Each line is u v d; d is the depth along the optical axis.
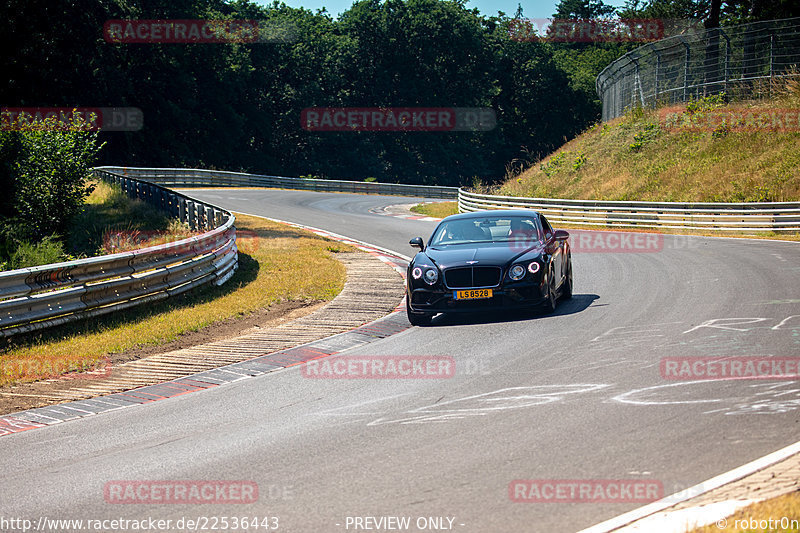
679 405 17.55
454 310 30.14
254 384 22.97
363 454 15.69
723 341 24.03
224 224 47.56
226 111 188.62
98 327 31.91
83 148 60.66
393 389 21.08
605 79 135.25
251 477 14.73
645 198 85.00
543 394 19.38
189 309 35.94
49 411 21.09
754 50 101.62
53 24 113.50
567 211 81.06
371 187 163.50
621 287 37.91
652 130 100.62
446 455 15.25
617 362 22.23
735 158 83.31
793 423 15.69
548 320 30.06
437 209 107.12
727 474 12.97
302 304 38.31
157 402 21.50
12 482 15.31
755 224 65.19
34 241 55.66
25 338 29.55
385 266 51.03
